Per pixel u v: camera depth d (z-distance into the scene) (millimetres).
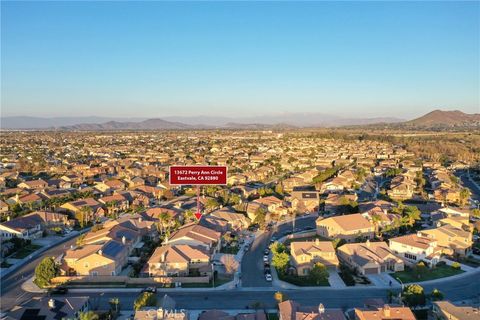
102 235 101312
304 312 63500
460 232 103500
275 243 98000
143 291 78312
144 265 89125
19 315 63375
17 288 80750
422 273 86812
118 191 166125
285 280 84625
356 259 90625
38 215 121000
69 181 188625
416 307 70375
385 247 95000
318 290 80188
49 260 82625
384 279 85438
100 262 85062
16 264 94000
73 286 81062
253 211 133375
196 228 105125
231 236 113812
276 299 72562
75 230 121875
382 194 171750
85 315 63594
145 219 121750
